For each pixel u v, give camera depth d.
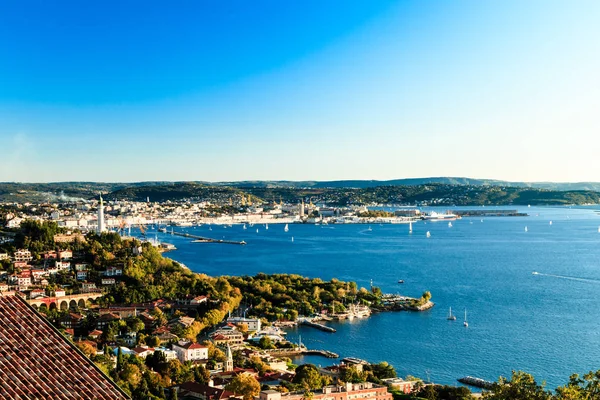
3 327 48.28
